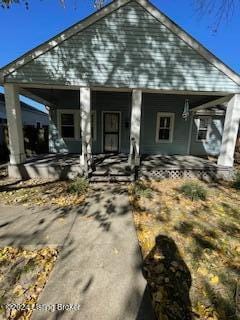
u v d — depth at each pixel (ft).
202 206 17.40
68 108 35.58
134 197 19.25
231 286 8.90
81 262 10.27
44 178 25.31
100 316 7.41
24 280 9.09
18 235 12.67
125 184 23.40
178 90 24.82
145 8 22.90
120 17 23.04
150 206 17.22
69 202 17.94
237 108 25.54
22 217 15.10
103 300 8.07
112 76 24.13
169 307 7.82
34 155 33.81
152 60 24.06
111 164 26.94
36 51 23.04
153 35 23.56
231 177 26.55
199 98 34.60
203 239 12.42
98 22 23.06
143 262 10.32
